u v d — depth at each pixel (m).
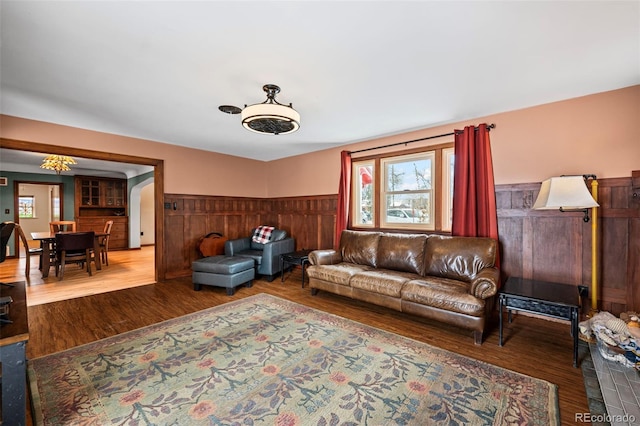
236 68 2.30
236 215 5.82
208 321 3.01
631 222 2.63
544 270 3.06
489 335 2.72
